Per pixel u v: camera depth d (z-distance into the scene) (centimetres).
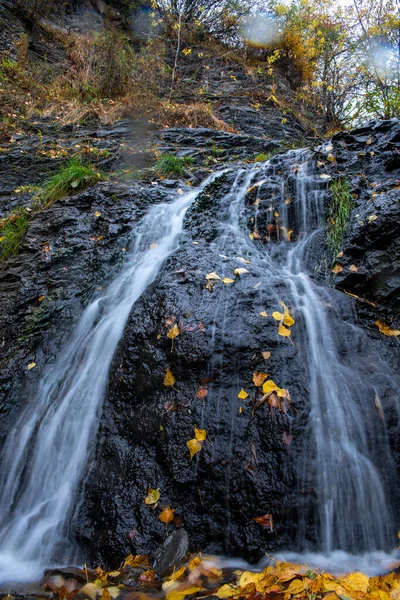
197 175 611
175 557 200
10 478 273
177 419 242
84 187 542
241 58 1219
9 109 782
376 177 407
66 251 432
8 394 318
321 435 228
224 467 223
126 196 503
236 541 209
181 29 1198
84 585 195
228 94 1063
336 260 348
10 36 989
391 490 224
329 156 440
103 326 339
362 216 358
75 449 266
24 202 551
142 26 1307
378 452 230
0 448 289
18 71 884
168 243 411
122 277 390
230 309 280
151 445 243
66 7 1209
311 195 404
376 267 331
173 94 1021
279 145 777
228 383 249
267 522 209
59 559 225
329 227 378
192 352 258
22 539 243
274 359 254
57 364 332
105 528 223
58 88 911
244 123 936
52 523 242
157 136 769
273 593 173
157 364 266
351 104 1057
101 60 997
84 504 238
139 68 1001
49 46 1054
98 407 277
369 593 172
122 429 256
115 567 210
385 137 441
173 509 221
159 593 184
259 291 294
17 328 370
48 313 375
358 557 208
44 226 478
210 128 851
